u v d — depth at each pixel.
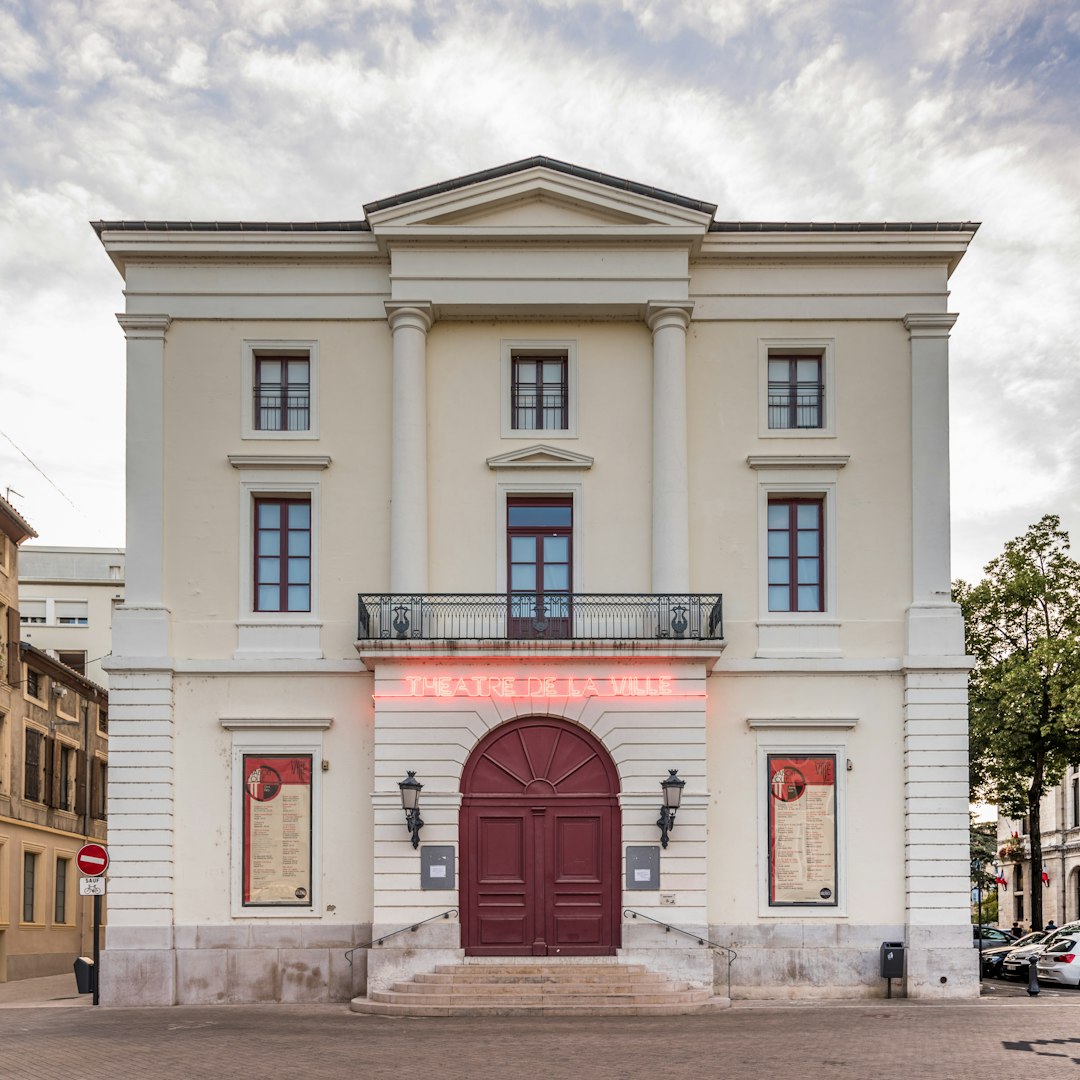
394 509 21.88
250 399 22.50
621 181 22.19
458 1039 16.03
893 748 21.61
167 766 21.25
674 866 20.69
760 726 21.53
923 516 22.16
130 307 22.55
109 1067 13.91
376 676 21.12
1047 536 33.50
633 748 21.03
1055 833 55.44
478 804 21.08
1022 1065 13.74
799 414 22.75
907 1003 20.14
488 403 22.59
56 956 37.03
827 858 21.31
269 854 21.23
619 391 22.62
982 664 33.78
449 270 22.34
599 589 22.11
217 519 22.12
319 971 20.89
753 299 22.73
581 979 19.67
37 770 36.22
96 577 51.97
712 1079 13.00
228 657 21.72
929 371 22.53
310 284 22.72
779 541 22.42
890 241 22.52
